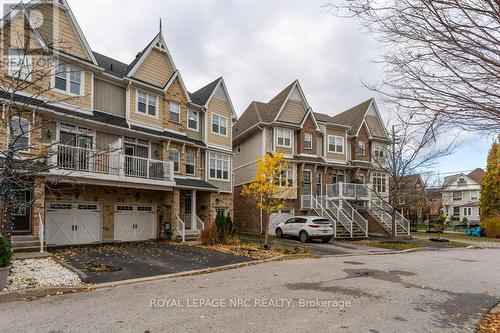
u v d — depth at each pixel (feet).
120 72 63.21
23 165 26.66
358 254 50.72
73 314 19.47
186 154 68.28
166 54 66.33
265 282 28.71
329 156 95.25
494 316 20.92
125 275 30.27
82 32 51.65
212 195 70.44
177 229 59.82
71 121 48.85
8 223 27.99
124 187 53.88
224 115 78.64
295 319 19.06
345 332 17.25
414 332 17.62
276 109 88.79
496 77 12.12
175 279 29.91
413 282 30.14
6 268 23.82
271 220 81.56
